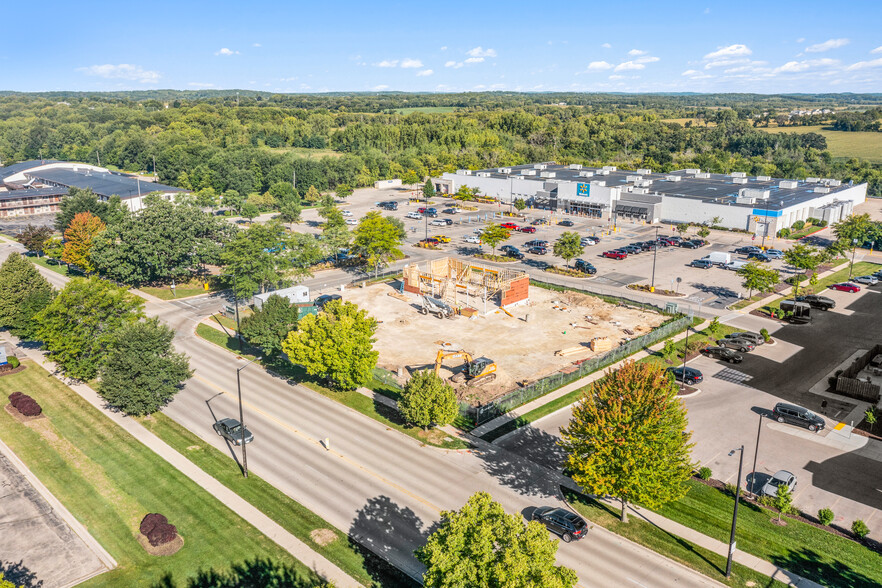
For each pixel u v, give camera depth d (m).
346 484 48.75
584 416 43.75
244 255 88.88
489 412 59.59
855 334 80.38
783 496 43.88
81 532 43.62
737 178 178.00
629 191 159.12
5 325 80.19
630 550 41.22
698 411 60.34
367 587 37.91
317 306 90.75
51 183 189.12
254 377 69.31
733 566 39.53
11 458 53.00
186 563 40.25
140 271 101.00
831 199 155.88
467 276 99.75
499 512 31.72
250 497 47.09
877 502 46.25
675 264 114.25
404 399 56.19
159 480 49.44
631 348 74.75
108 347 65.62
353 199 193.25
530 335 80.12
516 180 178.25
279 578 38.72
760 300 93.62
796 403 61.94
